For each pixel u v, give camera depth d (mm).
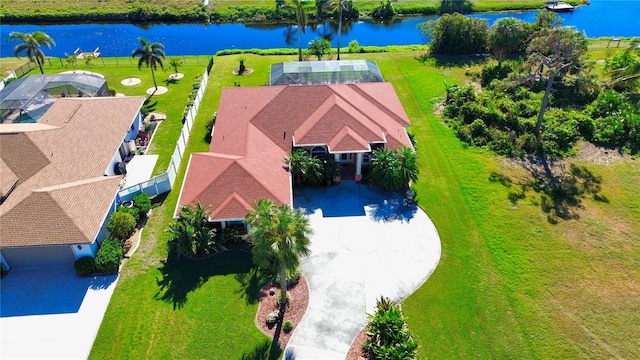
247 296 29953
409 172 37719
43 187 33250
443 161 43031
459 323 28500
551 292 30594
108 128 41812
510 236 34906
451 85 54125
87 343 27125
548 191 39375
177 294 30047
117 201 36000
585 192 39281
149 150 44562
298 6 59156
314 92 43594
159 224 35625
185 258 32688
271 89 46750
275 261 26203
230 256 32844
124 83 58281
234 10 87125
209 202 33219
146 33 80625
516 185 40094
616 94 49344
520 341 27547
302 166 37844
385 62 63906
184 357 26406
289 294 30109
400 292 30422
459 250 33688
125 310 29000
